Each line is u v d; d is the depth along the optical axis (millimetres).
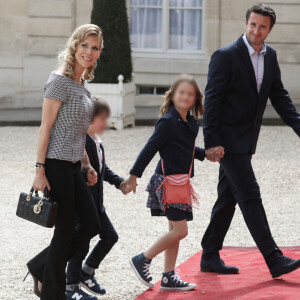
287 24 23031
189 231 9820
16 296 7176
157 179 7180
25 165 14688
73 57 6293
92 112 6523
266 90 7621
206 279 7551
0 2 22922
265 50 7594
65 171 6254
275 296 6766
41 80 23281
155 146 7020
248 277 7547
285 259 7332
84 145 6477
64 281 6398
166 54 23703
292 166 14438
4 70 23172
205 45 23344
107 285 7500
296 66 23156
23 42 23156
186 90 7082
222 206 7789
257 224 7449
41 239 9500
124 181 7055
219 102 7508
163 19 23656
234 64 7469
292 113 7883
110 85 19156
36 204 6238
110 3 19188
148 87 23609
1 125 19984
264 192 12312
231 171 7551
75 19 23141
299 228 10016
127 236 9570
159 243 7137
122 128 19266
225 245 9172
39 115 21203
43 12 23062
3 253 8812
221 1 23125
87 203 6414
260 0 23016
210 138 7457
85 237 6418
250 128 7621
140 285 7488
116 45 19281
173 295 7020
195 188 12625
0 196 12039
